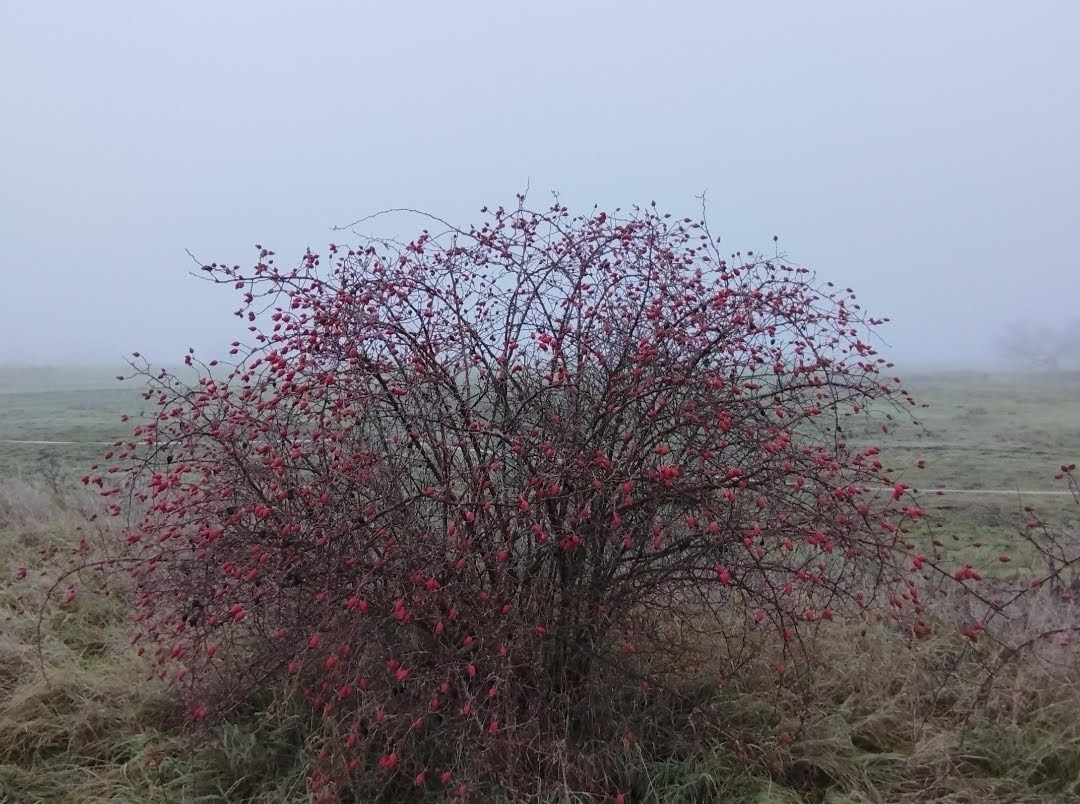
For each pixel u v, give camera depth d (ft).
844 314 10.25
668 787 9.29
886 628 12.94
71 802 9.80
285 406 10.19
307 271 9.97
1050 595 13.60
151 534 11.91
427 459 9.73
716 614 10.64
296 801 9.41
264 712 10.78
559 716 9.64
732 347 9.80
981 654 12.19
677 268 10.41
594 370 9.84
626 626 10.11
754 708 10.84
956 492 26.40
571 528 9.14
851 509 9.92
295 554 9.06
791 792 9.35
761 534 9.21
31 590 15.42
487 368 10.16
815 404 10.47
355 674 9.09
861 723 10.68
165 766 10.22
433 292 10.03
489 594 9.25
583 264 10.28
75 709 11.57
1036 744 10.27
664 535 9.53
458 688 9.11
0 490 22.95
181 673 10.85
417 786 9.44
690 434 9.14
